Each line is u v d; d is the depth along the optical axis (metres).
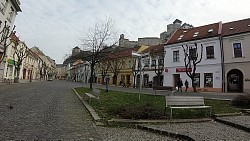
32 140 5.54
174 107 8.91
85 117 9.24
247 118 9.55
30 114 8.92
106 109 10.68
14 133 6.03
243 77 28.22
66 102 14.07
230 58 29.59
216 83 30.52
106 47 28.89
